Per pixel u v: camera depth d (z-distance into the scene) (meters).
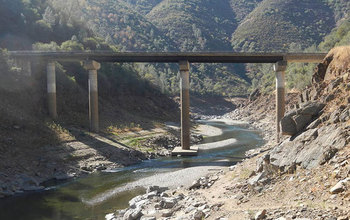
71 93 86.06
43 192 38.16
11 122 57.66
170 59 72.12
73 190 38.84
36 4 130.25
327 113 25.45
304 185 20.62
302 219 15.80
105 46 138.25
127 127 84.12
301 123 26.50
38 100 75.31
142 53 72.19
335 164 20.52
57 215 29.75
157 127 93.56
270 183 23.64
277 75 71.62
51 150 53.84
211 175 37.06
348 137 21.72
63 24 130.00
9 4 110.69
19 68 75.12
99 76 105.56
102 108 92.94
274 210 18.33
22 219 28.94
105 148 61.22
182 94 69.25
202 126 120.19
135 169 51.16
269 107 153.00
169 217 23.08
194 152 63.59
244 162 36.62
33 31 111.62
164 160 59.03
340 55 33.97
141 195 32.56
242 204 21.78
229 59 71.81
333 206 16.52
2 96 65.62
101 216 28.94
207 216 20.92
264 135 95.19
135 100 116.75
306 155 23.66
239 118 168.62
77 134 66.19
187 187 33.88
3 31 102.88
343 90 26.72
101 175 47.06
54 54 74.25
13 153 48.28
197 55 70.31
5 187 38.34
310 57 70.00
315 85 32.62
